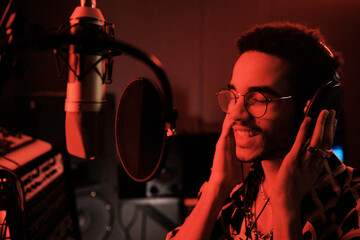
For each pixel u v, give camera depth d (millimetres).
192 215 970
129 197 2373
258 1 2820
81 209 2186
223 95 829
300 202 774
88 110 674
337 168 822
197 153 2426
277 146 788
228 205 991
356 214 735
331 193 790
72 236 1183
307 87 766
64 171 1192
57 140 2096
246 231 909
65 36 486
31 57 2559
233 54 2848
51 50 659
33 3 2432
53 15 2426
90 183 2203
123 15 2719
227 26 2826
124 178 2588
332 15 2895
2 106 2404
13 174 755
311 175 780
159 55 2799
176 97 2859
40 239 942
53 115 2088
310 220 782
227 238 960
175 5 2773
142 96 659
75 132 689
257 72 757
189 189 2439
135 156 685
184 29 2801
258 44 770
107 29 722
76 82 669
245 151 795
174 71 2830
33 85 2592
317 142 758
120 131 718
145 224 2451
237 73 790
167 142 627
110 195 2246
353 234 721
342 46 2934
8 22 617
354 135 3029
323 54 784
